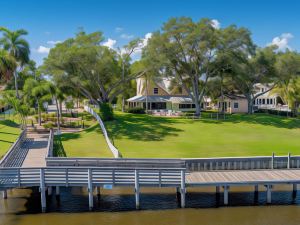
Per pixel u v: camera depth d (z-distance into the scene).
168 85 70.31
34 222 18.34
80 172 21.28
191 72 53.09
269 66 56.47
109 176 21.25
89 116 60.78
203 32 47.88
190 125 45.12
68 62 45.25
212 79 59.06
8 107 73.44
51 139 30.81
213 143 35.12
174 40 49.44
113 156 29.03
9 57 46.62
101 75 50.88
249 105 61.50
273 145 34.34
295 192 22.61
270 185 21.17
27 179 20.23
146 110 58.72
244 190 23.27
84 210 19.98
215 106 82.38
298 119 54.53
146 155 29.33
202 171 23.86
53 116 56.06
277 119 52.81
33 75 74.75
